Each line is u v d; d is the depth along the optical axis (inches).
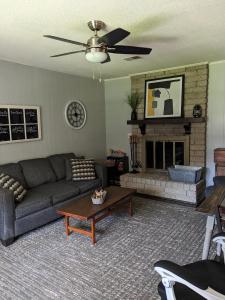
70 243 110.7
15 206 114.5
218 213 80.0
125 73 195.6
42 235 119.0
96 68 173.0
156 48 129.3
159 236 115.2
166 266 48.0
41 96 168.6
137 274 87.8
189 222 130.0
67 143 190.5
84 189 153.7
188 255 98.6
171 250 102.7
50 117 175.8
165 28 101.7
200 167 169.5
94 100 214.2
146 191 176.9
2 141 144.9
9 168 140.9
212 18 92.6
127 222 131.2
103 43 90.3
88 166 167.0
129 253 101.3
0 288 82.3
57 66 163.9
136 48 96.7
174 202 162.1
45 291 80.3
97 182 164.4
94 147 216.5
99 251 103.3
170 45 124.4
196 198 156.8
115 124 222.2
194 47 129.2
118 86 215.5
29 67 159.8
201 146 174.1
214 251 99.2
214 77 167.5
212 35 110.7
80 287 81.8
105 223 130.3
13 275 88.9
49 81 173.9
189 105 176.4
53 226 129.1
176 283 54.4
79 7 81.9
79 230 113.2
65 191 140.3
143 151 200.2
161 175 185.0
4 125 145.5
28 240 114.4
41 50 127.3
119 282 83.8
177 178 166.4
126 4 80.5
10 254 102.8
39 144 168.6
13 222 111.3
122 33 83.9
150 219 134.6
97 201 117.7
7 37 107.7
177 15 89.7
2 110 143.9
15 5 79.4
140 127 198.8
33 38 109.3
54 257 99.7
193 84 172.7
